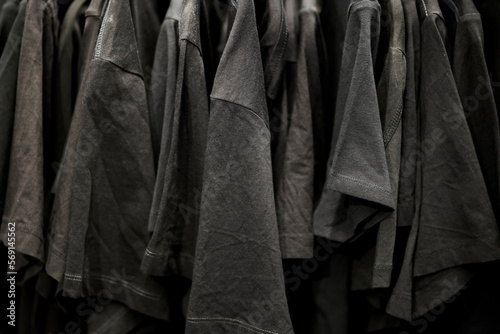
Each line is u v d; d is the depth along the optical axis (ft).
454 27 2.45
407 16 2.33
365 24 2.12
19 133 2.35
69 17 2.55
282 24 2.26
